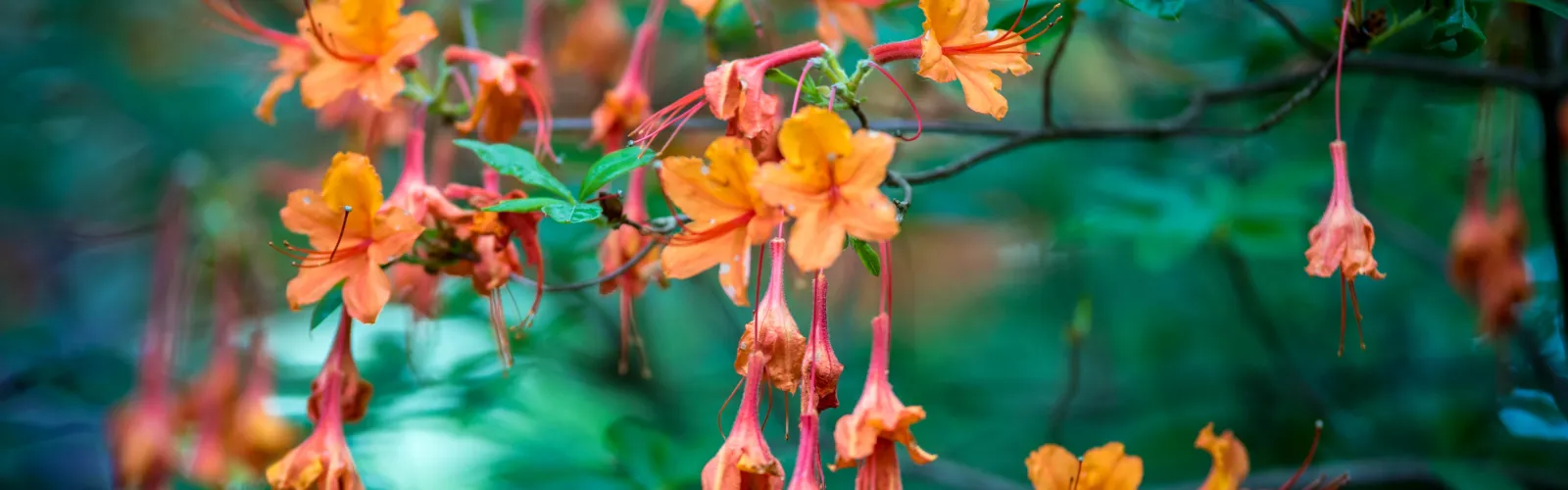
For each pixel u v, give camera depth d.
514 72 1.01
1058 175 1.42
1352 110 1.28
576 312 1.30
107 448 1.45
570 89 1.33
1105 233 1.21
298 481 0.95
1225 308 1.51
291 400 1.26
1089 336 1.58
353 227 0.95
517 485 1.21
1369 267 0.93
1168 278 1.55
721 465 0.90
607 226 0.96
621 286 1.03
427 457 1.36
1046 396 1.58
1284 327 1.45
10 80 1.73
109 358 1.53
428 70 1.21
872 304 1.74
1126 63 1.37
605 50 1.23
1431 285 1.43
